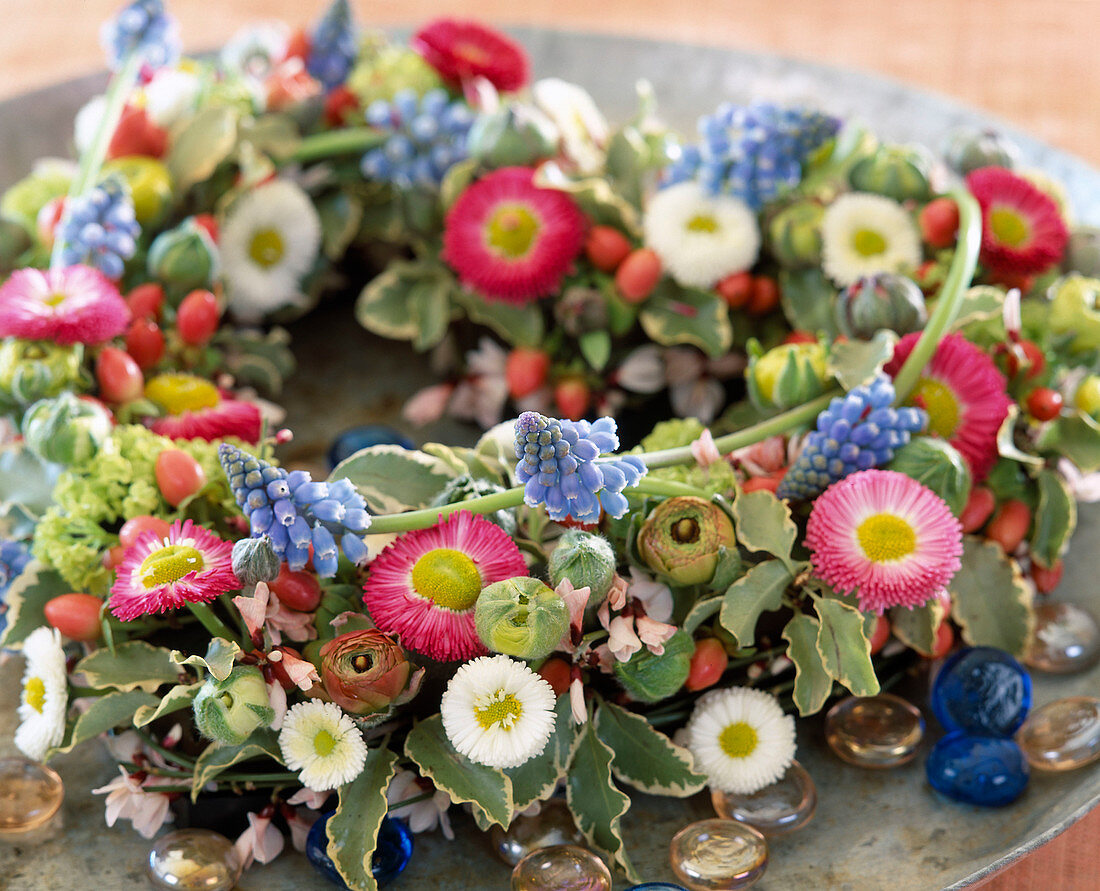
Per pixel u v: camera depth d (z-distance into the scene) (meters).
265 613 0.58
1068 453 0.65
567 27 0.86
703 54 0.85
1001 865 0.58
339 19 0.76
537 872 0.58
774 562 0.60
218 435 0.66
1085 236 0.69
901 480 0.60
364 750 0.57
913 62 0.98
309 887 0.59
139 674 0.59
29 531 0.63
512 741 0.57
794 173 0.70
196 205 0.74
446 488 0.60
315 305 0.80
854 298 0.64
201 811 0.60
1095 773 0.61
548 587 0.58
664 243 0.70
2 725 0.64
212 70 0.76
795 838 0.60
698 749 0.60
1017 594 0.63
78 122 0.75
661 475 0.61
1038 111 0.91
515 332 0.72
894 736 0.62
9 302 0.65
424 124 0.74
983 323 0.65
